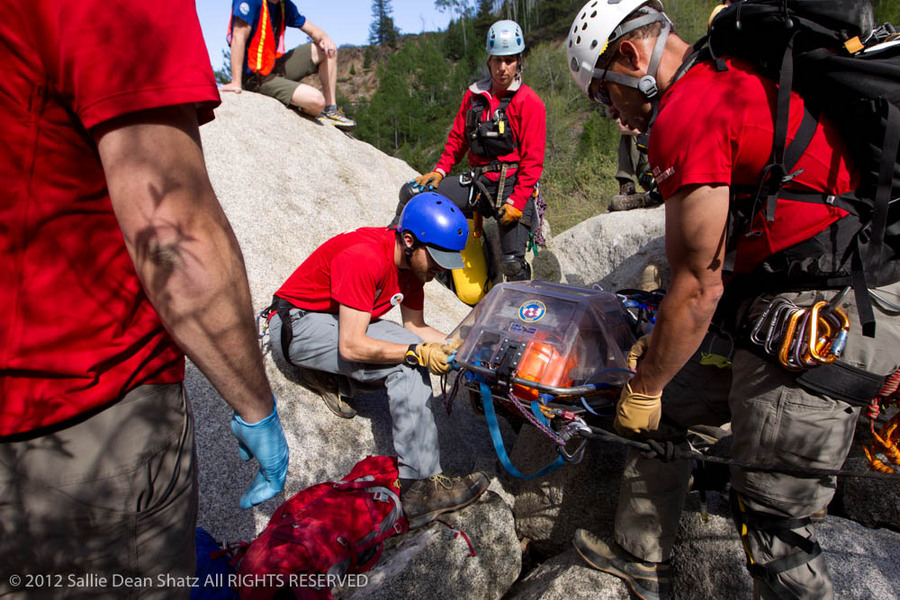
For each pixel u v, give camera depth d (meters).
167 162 0.95
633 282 4.15
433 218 2.64
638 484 2.24
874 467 1.78
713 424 2.16
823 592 1.80
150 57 0.93
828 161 1.50
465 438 3.32
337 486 2.50
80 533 1.11
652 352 1.70
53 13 0.90
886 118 1.41
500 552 2.73
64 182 1.00
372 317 2.95
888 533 2.43
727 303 1.78
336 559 2.20
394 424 2.70
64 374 1.04
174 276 0.96
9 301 1.01
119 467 1.12
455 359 2.44
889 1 16.16
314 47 5.61
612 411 2.28
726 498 2.48
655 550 2.27
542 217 4.70
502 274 4.92
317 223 4.42
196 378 2.83
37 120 0.96
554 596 2.42
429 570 2.46
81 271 1.05
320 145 5.22
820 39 1.45
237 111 4.87
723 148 1.43
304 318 2.88
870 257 1.47
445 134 82.25
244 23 5.02
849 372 1.60
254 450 1.26
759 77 1.46
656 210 4.66
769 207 1.49
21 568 1.10
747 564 1.95
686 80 1.55
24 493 1.07
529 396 2.25
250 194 4.20
